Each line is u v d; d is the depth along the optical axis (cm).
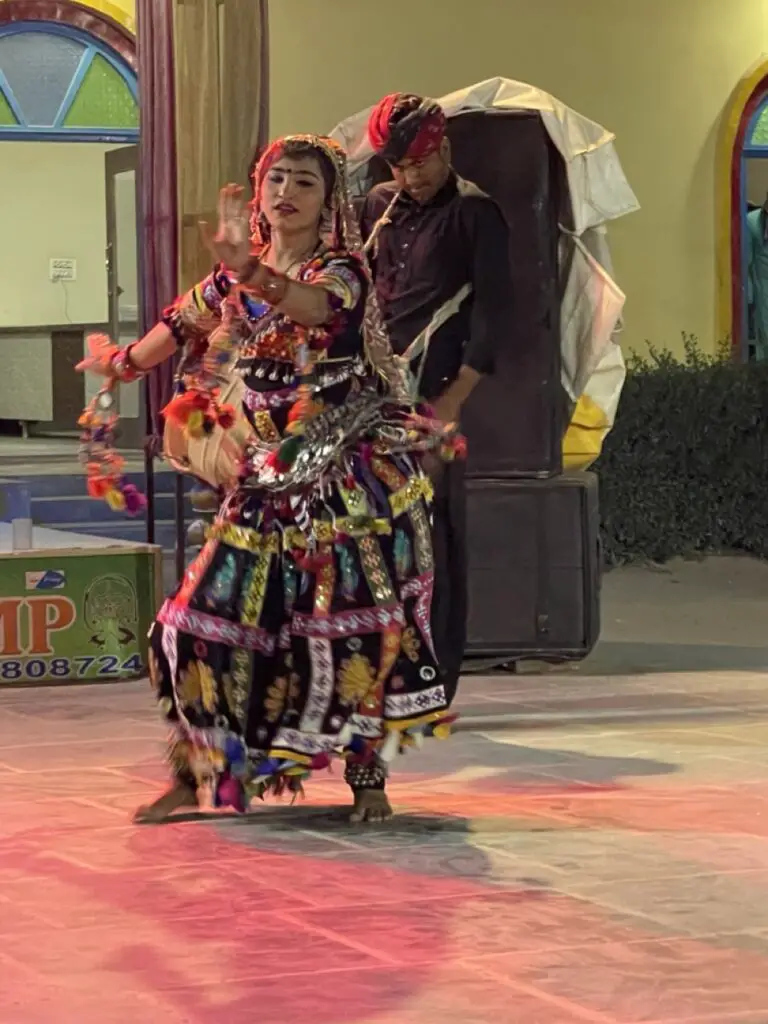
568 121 708
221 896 363
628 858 396
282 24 1190
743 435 1156
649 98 1266
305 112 1199
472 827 429
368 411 416
